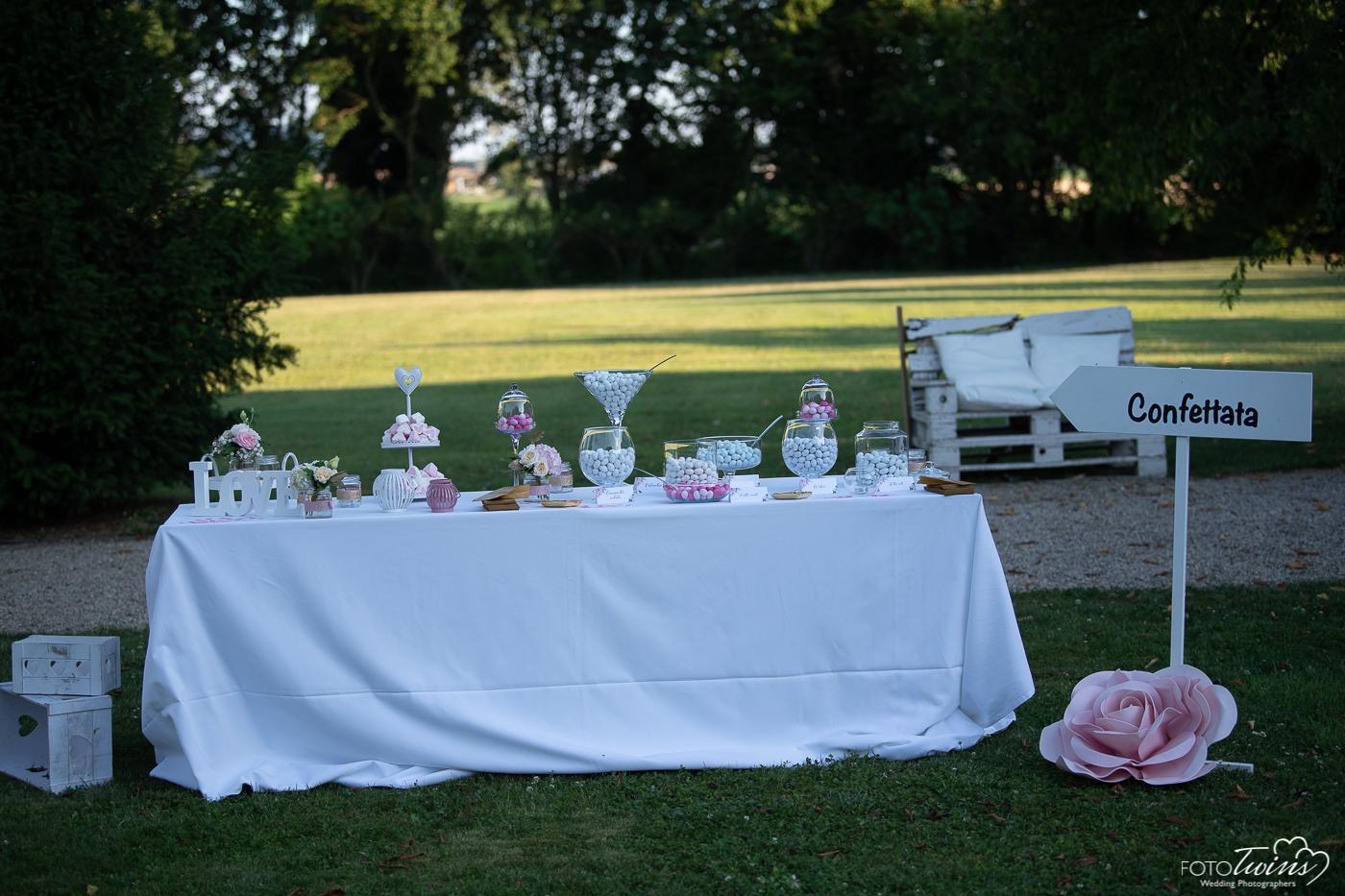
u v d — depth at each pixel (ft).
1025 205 148.97
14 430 29.37
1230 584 21.74
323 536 14.42
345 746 14.53
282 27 142.51
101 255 30.37
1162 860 11.91
